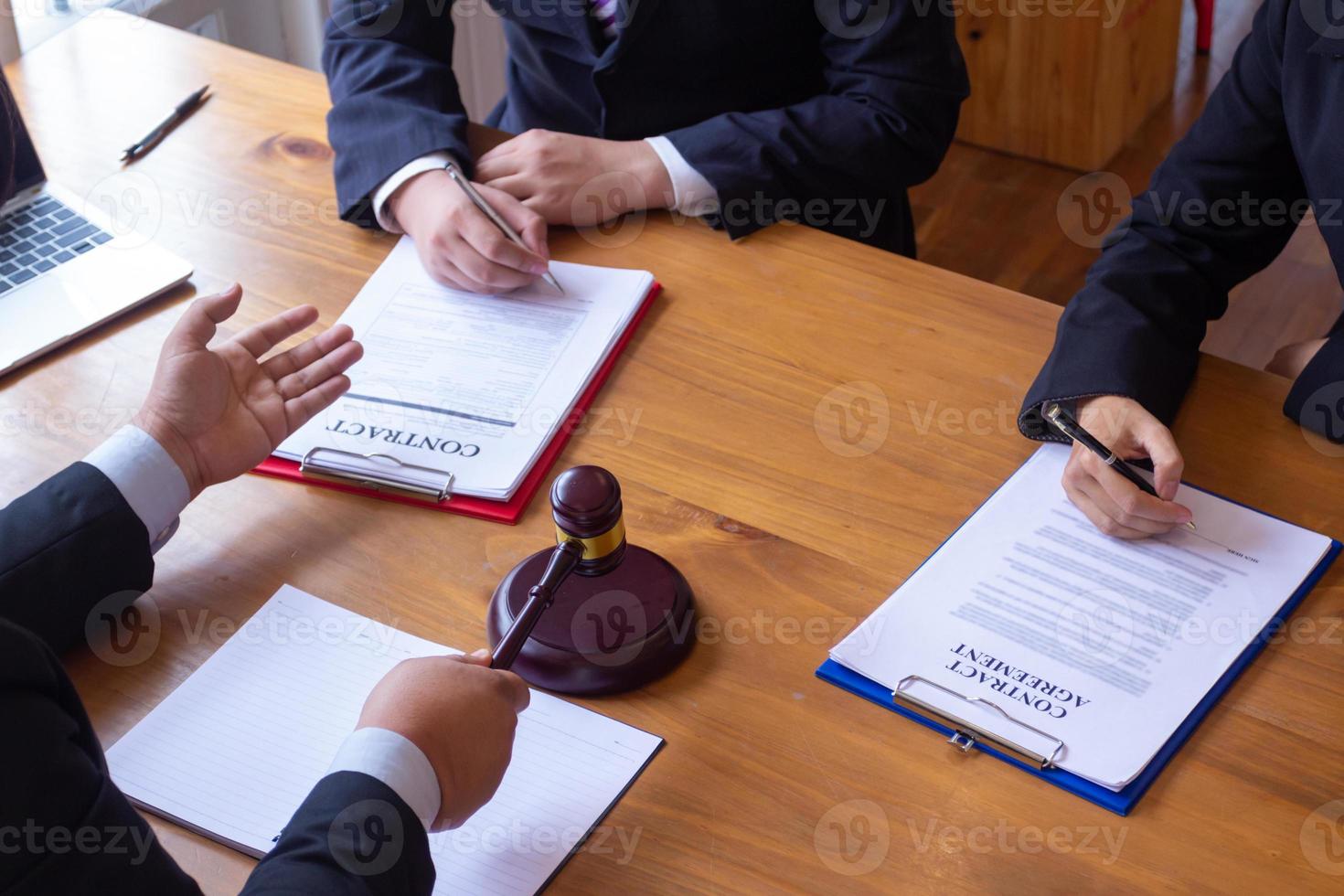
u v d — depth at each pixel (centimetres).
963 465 110
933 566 100
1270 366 139
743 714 90
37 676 67
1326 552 101
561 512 90
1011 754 87
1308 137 121
